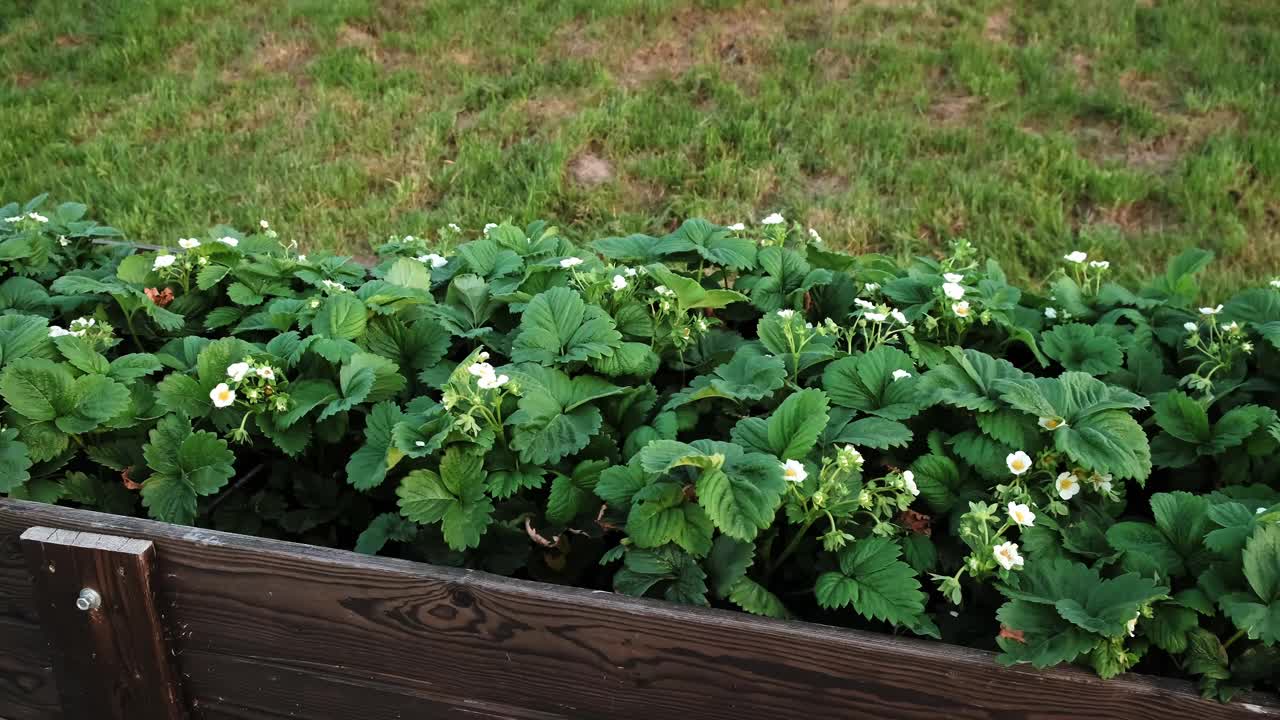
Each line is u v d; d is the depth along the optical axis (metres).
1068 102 2.74
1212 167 2.47
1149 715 0.98
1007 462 1.12
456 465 1.15
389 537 1.18
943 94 2.82
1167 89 2.79
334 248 2.39
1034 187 2.46
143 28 3.21
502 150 2.71
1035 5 3.13
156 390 1.27
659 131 2.69
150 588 1.11
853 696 1.02
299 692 1.14
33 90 3.00
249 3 3.34
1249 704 0.96
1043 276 2.27
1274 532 1.02
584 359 1.25
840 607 1.14
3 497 1.22
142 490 1.20
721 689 1.04
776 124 2.68
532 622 1.06
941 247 2.34
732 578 1.07
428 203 2.56
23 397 1.21
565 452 1.17
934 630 1.03
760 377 1.23
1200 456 1.25
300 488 1.30
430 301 1.39
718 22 3.11
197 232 2.43
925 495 1.16
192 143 2.75
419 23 3.20
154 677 1.15
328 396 1.25
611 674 1.06
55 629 1.16
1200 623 1.04
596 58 2.98
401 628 1.09
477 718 1.11
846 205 2.44
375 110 2.84
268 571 1.10
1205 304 2.13
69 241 1.72
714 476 1.05
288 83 3.00
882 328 1.41
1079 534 1.11
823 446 1.16
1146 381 1.34
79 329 1.37
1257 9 3.02
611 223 2.44
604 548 1.19
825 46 2.98
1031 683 0.99
